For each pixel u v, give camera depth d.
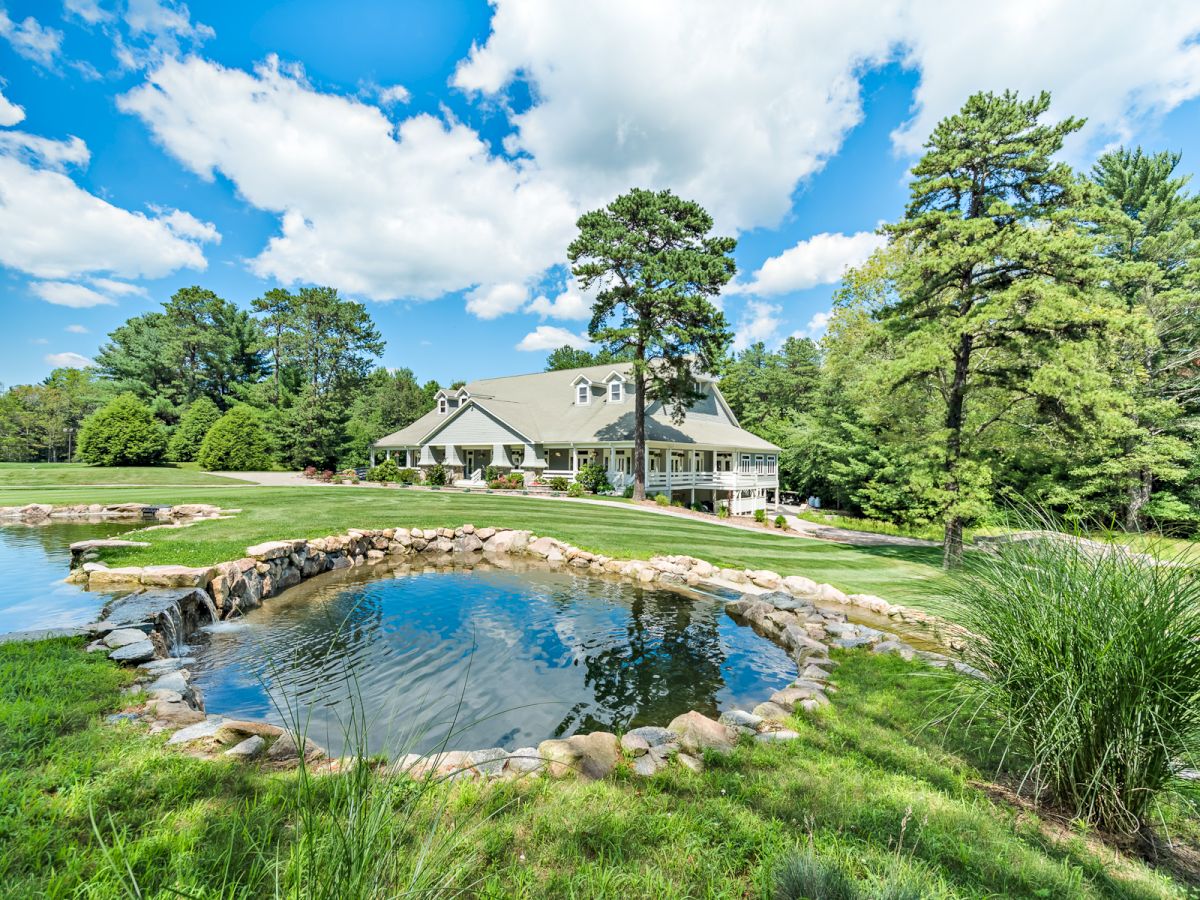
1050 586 3.65
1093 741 3.21
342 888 1.75
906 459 15.55
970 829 3.04
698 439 30.23
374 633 8.44
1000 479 14.27
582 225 24.14
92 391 48.69
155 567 9.01
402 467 38.25
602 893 2.32
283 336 48.38
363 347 51.44
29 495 22.19
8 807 2.65
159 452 38.53
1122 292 23.58
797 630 8.21
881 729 4.65
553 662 7.45
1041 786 3.60
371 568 13.28
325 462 44.78
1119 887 2.59
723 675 7.09
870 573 13.26
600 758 3.84
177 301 50.06
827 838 2.89
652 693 6.51
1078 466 20.00
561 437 29.62
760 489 35.78
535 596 10.83
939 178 14.10
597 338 24.47
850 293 29.39
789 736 4.42
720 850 2.76
